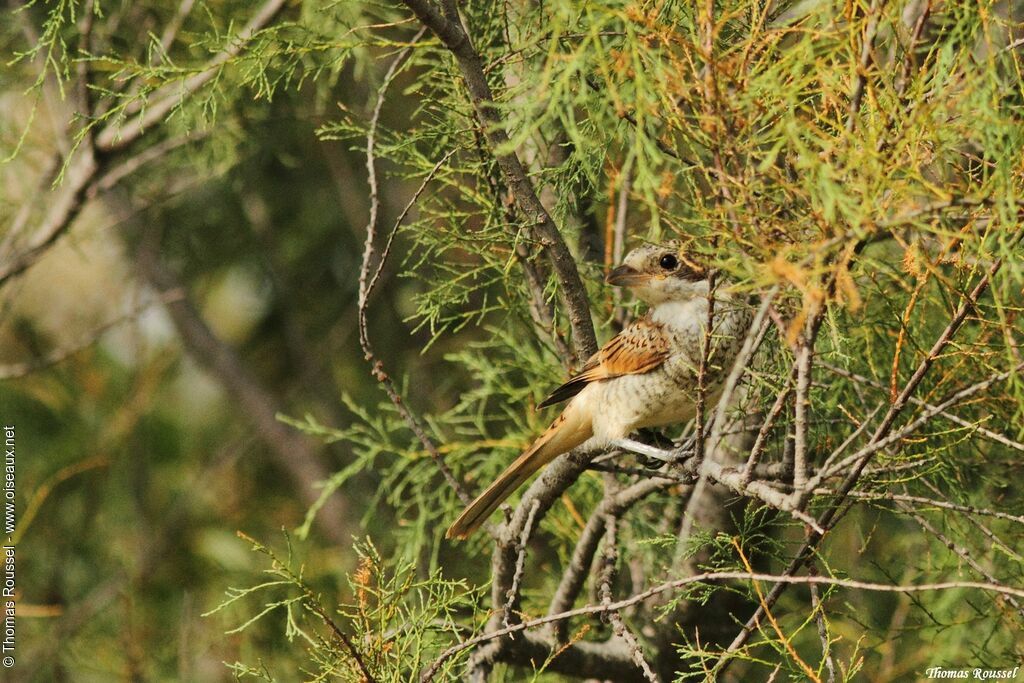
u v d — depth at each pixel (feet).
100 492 50.03
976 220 20.59
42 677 45.11
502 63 26.48
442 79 28.89
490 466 36.63
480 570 39.40
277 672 40.29
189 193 52.49
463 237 27.94
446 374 50.62
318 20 32.24
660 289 28.35
